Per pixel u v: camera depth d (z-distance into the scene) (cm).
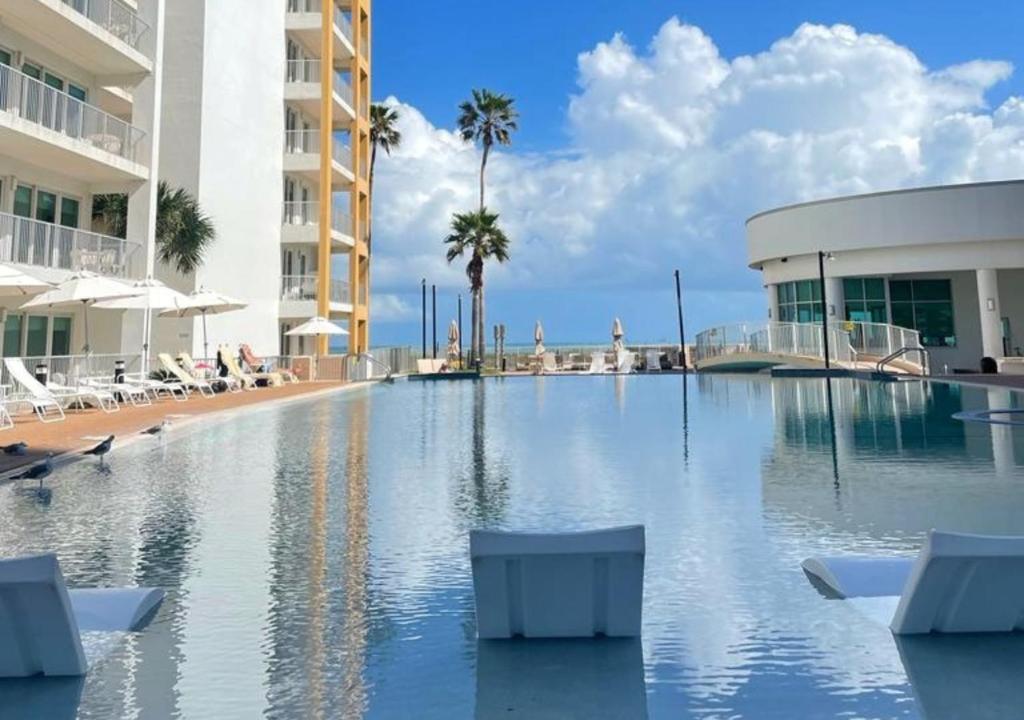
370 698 279
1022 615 327
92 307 1944
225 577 434
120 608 368
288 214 3109
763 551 473
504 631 335
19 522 575
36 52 1841
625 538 311
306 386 2548
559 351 4575
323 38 3055
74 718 265
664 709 268
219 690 288
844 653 315
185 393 1923
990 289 2725
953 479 705
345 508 621
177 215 2334
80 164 1858
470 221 4359
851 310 3005
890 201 2806
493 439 1100
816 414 1359
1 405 1238
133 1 2125
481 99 4728
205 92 2570
